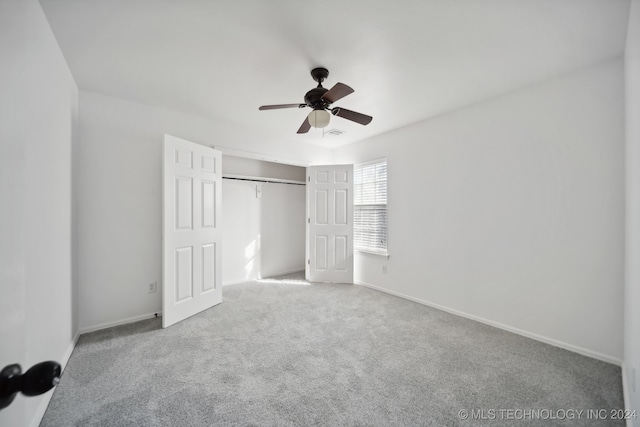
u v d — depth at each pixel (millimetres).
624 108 1943
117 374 1827
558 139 2273
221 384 1730
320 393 1651
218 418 1443
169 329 2555
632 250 1594
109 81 2365
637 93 1386
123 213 2725
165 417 1446
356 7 1500
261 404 1553
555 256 2289
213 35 1753
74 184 2334
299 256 5223
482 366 1954
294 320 2783
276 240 4871
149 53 1951
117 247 2686
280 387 1706
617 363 1972
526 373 1870
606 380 1786
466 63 2072
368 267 4098
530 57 1989
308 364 1971
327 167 4402
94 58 2004
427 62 2059
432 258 3248
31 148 1324
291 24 1645
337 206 4359
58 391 1645
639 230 1392
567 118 2227
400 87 2467
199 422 1415
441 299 3146
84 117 2521
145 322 2734
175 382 1746
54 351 1689
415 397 1619
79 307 2453
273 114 3193
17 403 1167
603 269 2053
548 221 2328
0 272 888
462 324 2715
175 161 2740
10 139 1060
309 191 4477
